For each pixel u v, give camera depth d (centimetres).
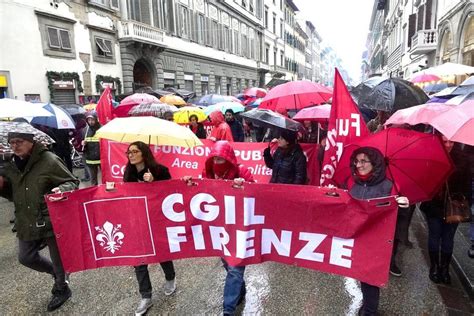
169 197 297
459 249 423
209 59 2742
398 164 297
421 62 2105
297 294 352
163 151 544
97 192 295
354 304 332
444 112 303
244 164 548
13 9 1185
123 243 302
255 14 3788
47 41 1320
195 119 748
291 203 272
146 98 802
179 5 2283
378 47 5750
